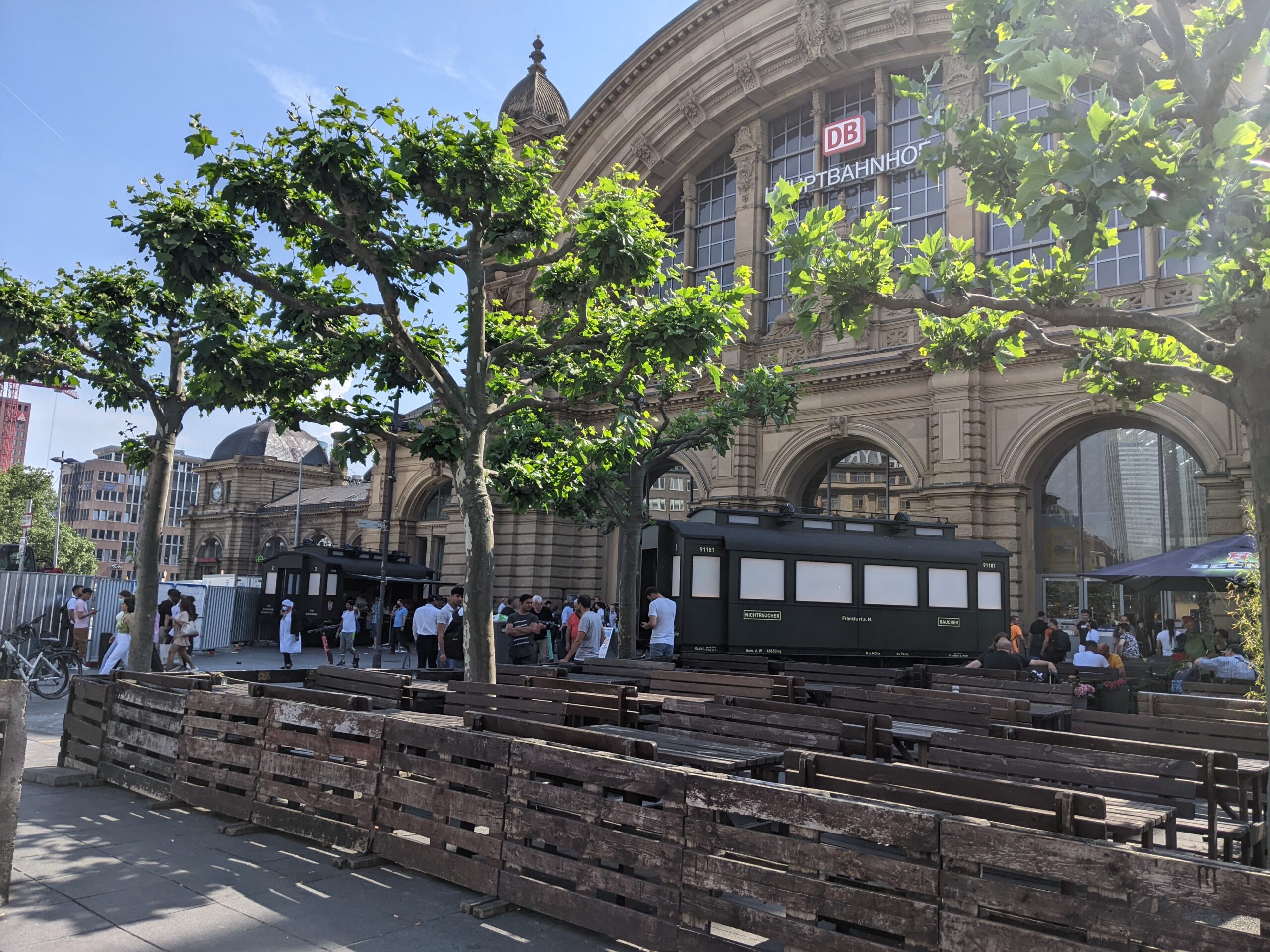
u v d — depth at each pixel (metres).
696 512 19.11
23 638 19.08
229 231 10.02
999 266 7.83
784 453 29.97
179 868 6.22
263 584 40.25
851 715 7.26
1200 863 3.35
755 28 32.44
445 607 21.44
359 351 10.92
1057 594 25.53
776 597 18.05
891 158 30.09
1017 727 6.68
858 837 4.34
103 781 8.88
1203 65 5.81
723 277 34.22
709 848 4.76
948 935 3.91
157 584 14.97
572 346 12.21
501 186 10.42
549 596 34.72
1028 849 3.76
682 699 8.48
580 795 5.34
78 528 143.12
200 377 11.04
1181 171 4.91
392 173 10.03
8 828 5.54
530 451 14.67
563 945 5.04
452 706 9.36
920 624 19.03
